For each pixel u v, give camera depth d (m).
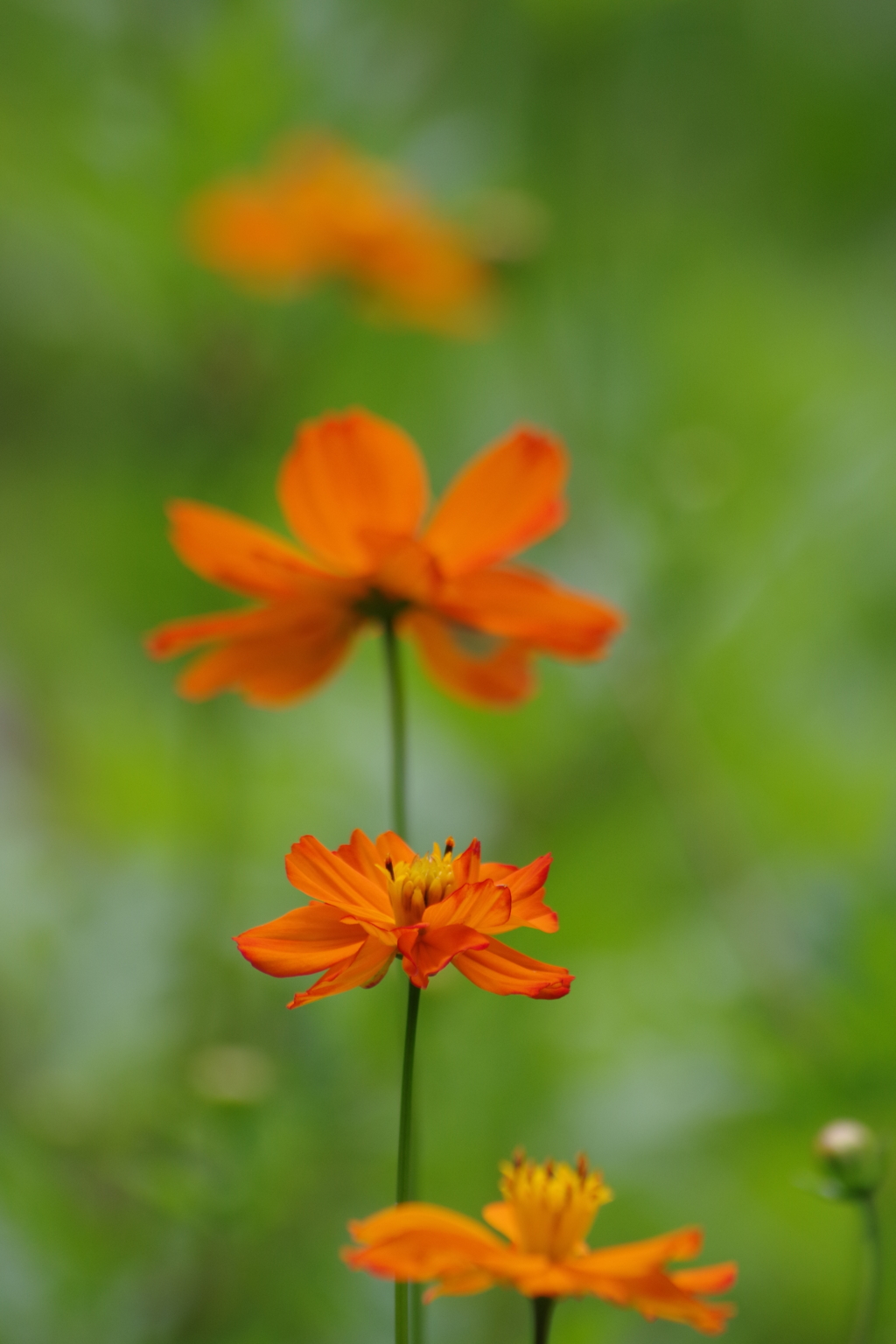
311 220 1.36
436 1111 1.08
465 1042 1.10
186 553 0.81
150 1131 1.03
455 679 0.83
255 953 0.68
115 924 1.24
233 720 1.30
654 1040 1.09
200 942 1.22
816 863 1.28
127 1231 0.99
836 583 1.42
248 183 1.42
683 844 1.30
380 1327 0.98
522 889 0.69
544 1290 0.67
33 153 1.39
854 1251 1.09
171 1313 0.96
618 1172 1.09
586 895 1.32
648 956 1.20
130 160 1.39
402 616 0.81
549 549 1.41
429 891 0.69
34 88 1.39
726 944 1.20
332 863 0.69
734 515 1.40
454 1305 0.99
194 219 1.35
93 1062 1.16
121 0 1.41
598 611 0.80
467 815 1.41
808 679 1.43
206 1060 0.94
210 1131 0.91
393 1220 0.67
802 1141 1.01
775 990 1.10
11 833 1.41
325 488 0.82
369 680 1.44
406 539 0.79
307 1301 0.97
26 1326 0.94
